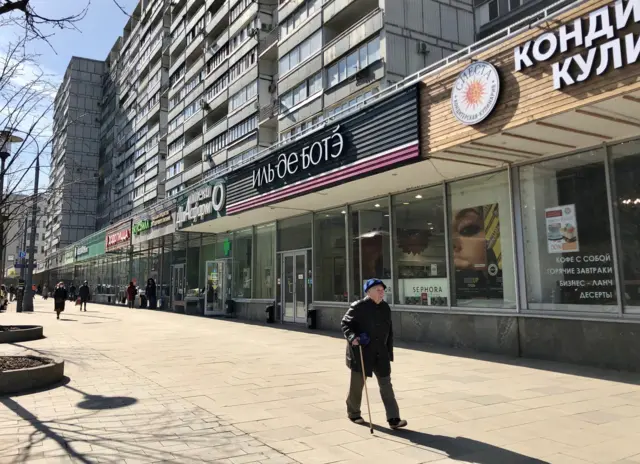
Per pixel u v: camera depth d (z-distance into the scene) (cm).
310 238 1688
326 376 810
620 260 840
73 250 5178
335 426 530
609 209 855
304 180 1309
